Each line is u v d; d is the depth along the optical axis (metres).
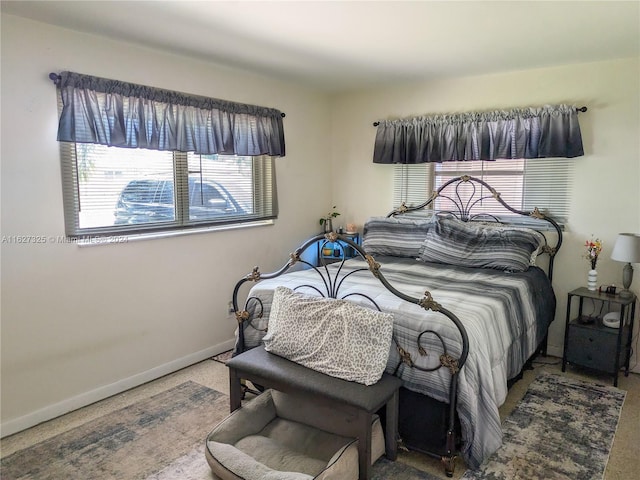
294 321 2.37
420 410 2.22
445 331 2.12
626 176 3.32
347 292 2.66
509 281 2.99
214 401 2.91
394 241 3.90
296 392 2.16
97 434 2.52
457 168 4.07
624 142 3.31
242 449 2.16
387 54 3.19
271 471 1.92
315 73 3.75
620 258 3.11
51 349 2.68
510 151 3.67
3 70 2.39
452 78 3.94
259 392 2.85
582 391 3.04
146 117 2.98
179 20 2.51
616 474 2.16
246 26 2.61
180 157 3.35
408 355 2.21
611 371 3.14
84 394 2.85
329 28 2.64
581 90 3.43
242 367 2.34
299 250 2.60
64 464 2.25
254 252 4.00
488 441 2.12
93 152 2.83
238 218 3.85
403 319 2.26
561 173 3.58
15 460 2.29
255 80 3.84
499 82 3.76
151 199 3.19
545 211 3.67
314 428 2.34
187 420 2.67
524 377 3.27
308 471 2.01
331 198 4.84
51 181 2.62
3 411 2.50
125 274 3.03
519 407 2.82
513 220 3.81
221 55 3.21
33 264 2.58
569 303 3.34
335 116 4.75
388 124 4.25
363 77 3.91
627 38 2.82
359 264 3.59
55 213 2.65
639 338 3.35
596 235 3.48
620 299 3.14
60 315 2.71
